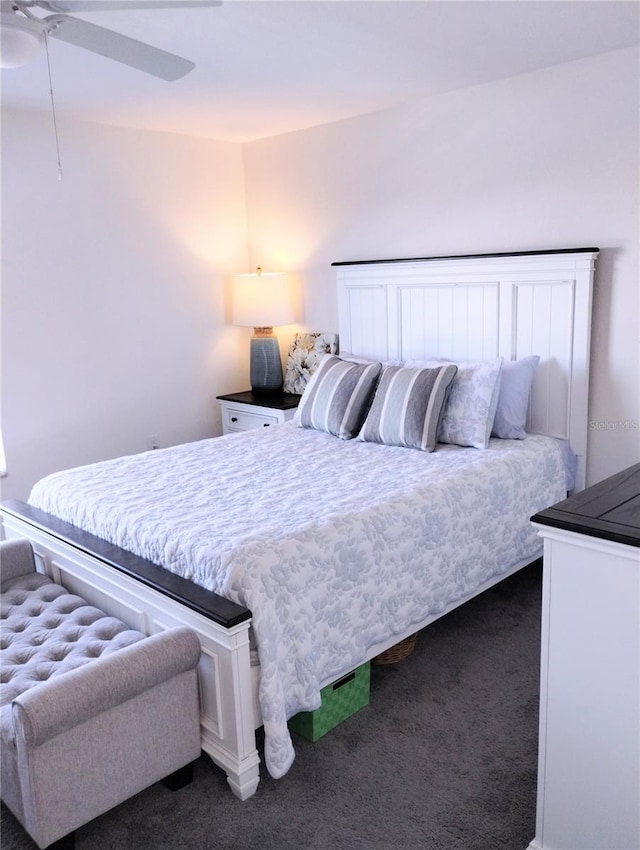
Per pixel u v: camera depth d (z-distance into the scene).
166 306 4.44
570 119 3.22
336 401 3.58
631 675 1.52
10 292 3.74
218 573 2.07
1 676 2.01
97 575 2.48
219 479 2.93
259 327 4.54
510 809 1.95
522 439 3.35
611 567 1.51
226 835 1.91
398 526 2.47
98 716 1.81
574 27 2.68
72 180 3.90
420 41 2.78
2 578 2.69
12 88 3.23
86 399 4.12
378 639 2.40
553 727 1.67
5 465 3.84
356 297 4.18
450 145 3.67
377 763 2.16
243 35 2.62
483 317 3.61
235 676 1.96
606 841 1.63
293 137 4.41
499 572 2.96
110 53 1.99
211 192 4.59
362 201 4.13
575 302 3.27
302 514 2.42
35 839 1.77
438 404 3.25
